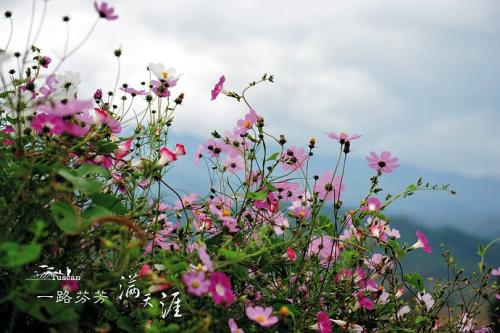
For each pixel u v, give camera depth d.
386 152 1.49
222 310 1.11
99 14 1.00
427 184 1.43
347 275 1.44
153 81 1.34
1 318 0.94
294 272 1.38
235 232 1.17
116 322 1.01
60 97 1.17
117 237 1.02
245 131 1.43
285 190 1.53
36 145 1.11
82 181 0.97
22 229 0.94
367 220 1.53
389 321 1.47
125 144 1.26
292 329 1.22
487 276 1.59
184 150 1.30
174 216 1.45
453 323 1.62
